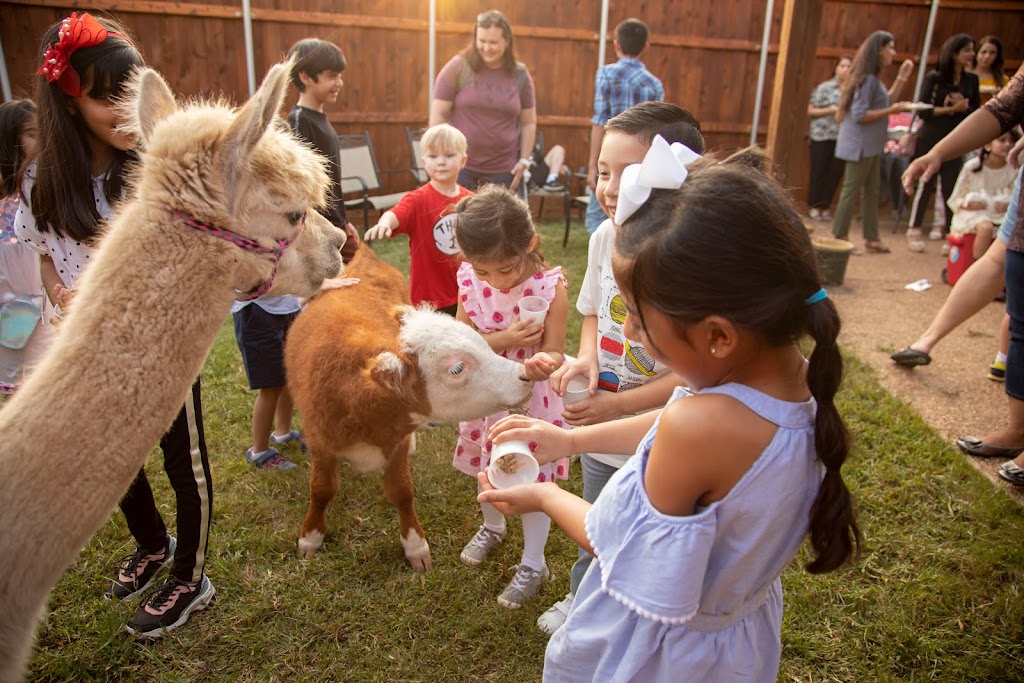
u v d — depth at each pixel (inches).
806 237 47.9
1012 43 454.0
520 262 109.1
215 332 73.0
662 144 47.6
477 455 124.2
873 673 104.6
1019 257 143.5
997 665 105.0
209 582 115.0
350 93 378.0
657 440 50.7
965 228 277.6
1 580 62.4
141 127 76.8
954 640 110.0
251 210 73.8
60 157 85.4
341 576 122.9
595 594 58.7
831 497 50.0
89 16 83.3
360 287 142.7
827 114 393.1
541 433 71.0
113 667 103.5
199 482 105.4
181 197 68.5
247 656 106.3
